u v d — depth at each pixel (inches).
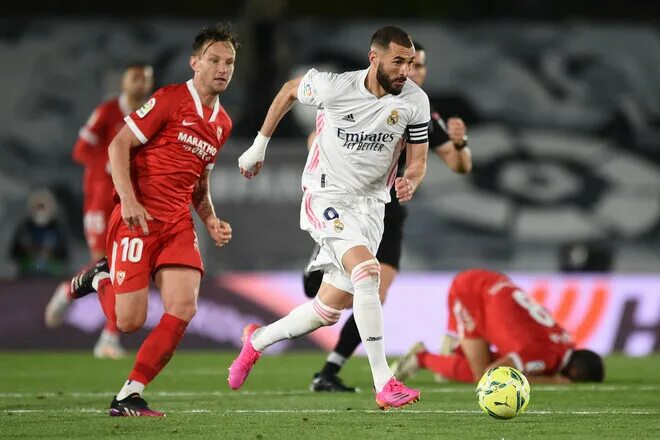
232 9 2913.4
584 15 2898.6
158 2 2908.5
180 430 844.0
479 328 1247.5
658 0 2883.9
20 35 2581.2
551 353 1244.5
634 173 2699.3
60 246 2207.2
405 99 927.0
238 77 2593.5
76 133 2583.7
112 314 992.9
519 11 2923.2
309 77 939.3
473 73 2679.6
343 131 927.7
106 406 1050.7
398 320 1930.4
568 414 961.5
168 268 941.8
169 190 950.4
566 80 2699.3
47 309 1824.6
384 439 789.9
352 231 925.2
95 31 2586.1
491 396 902.4
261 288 1930.4
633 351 1918.1
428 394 1195.3
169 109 943.7
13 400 1113.4
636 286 1934.1
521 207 2664.9
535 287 1911.9
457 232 2650.1
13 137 2566.4
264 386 1314.0
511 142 2677.2
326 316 960.9
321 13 2972.4
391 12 2992.1
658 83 2714.1
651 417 938.1
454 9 2967.5
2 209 2546.8
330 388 1219.9
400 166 1195.3
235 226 2425.0
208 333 1914.4
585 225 2682.1
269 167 2447.1
